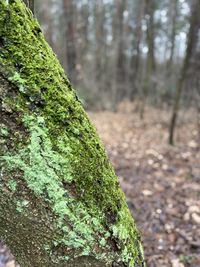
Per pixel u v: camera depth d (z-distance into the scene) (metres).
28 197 0.90
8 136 0.86
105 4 15.97
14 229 0.95
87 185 0.95
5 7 0.83
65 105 0.93
